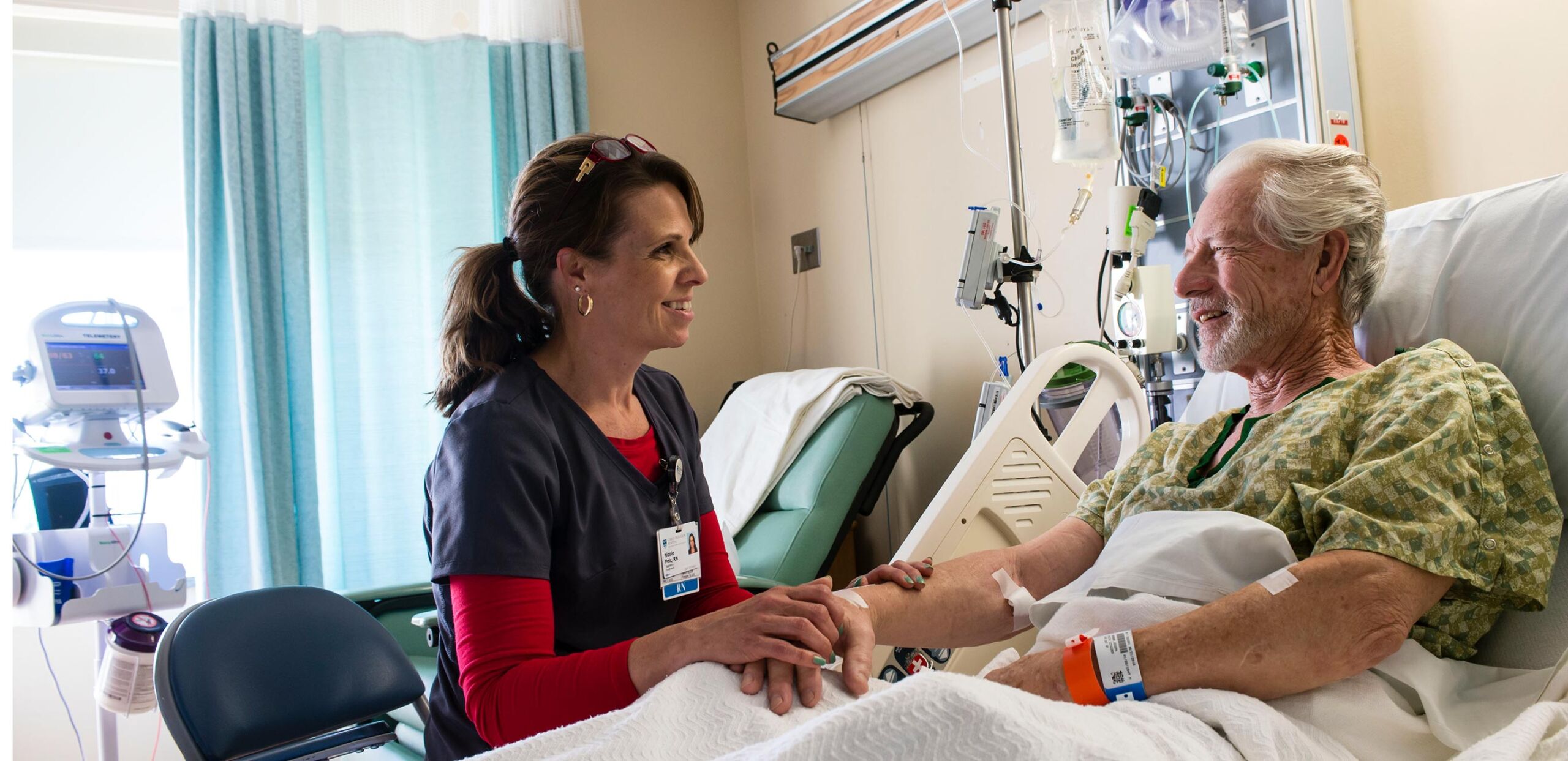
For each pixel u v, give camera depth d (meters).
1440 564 1.05
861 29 3.04
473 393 1.24
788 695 0.97
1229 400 1.63
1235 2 2.07
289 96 3.03
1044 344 2.76
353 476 3.09
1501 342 1.30
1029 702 0.87
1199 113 2.20
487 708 1.07
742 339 3.96
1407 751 1.01
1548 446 1.21
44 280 3.01
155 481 3.09
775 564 2.59
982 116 2.93
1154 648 1.06
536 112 3.39
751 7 3.97
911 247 3.23
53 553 2.43
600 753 0.87
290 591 1.58
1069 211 2.66
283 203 3.00
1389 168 2.00
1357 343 1.46
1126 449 1.98
